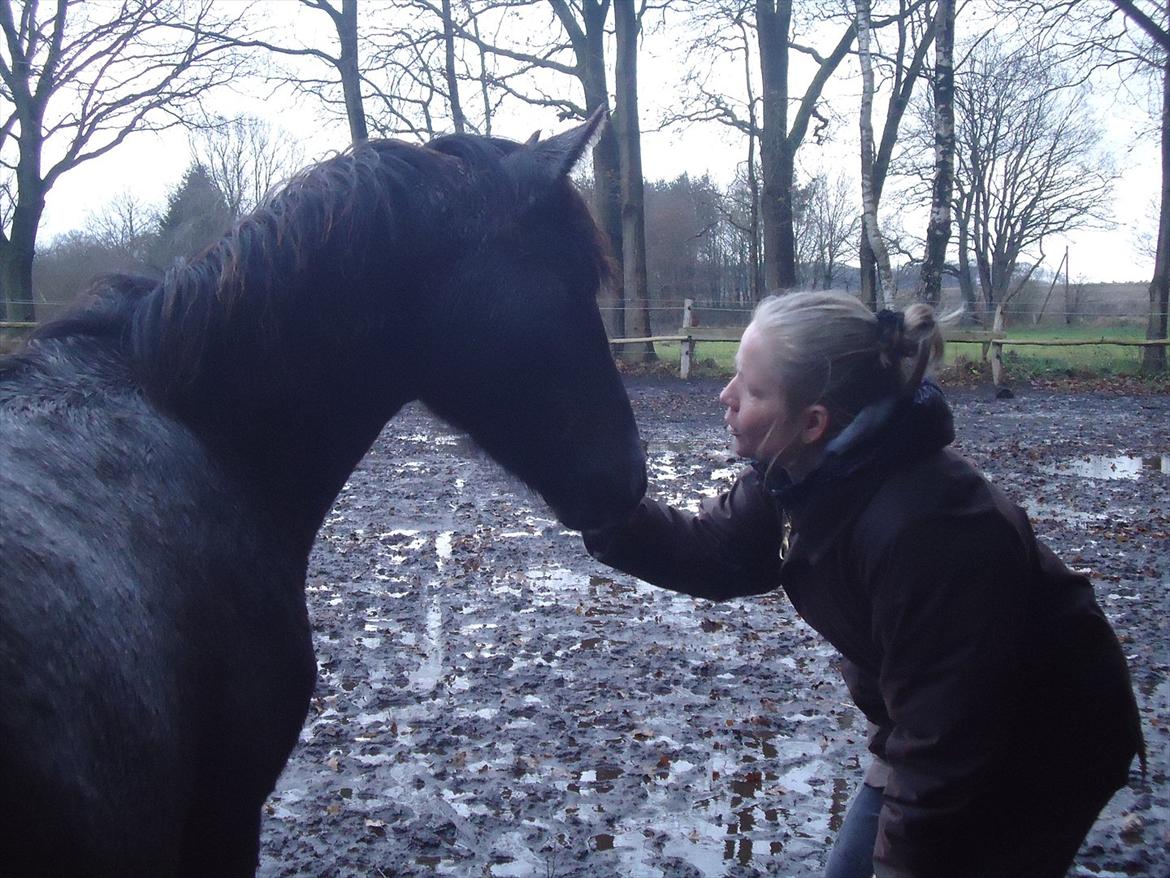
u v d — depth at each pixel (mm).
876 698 1888
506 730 3602
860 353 1630
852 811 2123
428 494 7793
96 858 1191
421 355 1778
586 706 3818
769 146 18828
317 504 1795
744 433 1756
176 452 1537
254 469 1680
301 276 1651
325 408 1730
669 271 35594
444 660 4273
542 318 1740
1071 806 1773
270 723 1543
